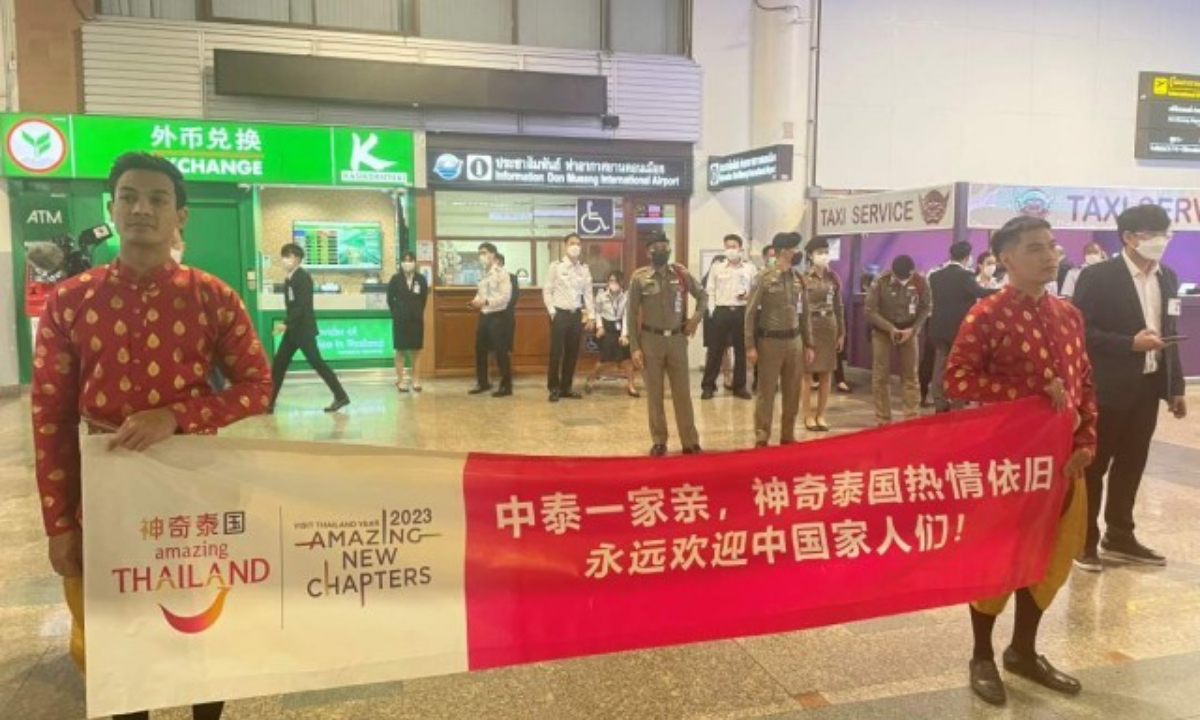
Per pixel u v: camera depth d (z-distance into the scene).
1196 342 11.02
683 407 7.00
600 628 2.76
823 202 11.87
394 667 2.58
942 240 12.25
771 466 2.93
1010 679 3.38
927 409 9.30
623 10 12.52
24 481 6.21
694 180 12.79
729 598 2.89
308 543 2.49
